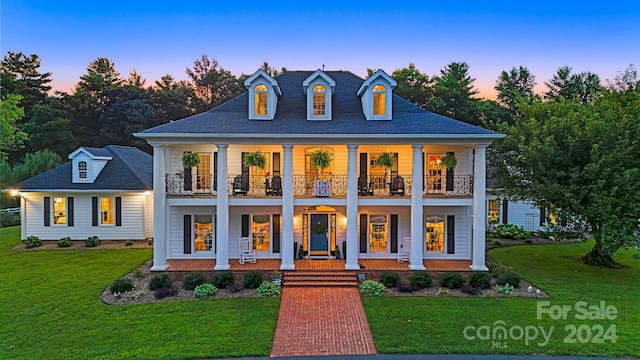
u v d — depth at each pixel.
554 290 15.22
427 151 19.39
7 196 36.16
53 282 16.22
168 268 17.39
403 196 18.38
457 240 19.33
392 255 19.39
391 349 10.26
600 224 17.34
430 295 14.71
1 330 11.45
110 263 19.52
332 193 19.14
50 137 49.19
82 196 24.97
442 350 10.18
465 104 46.31
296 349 10.35
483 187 17.09
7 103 40.53
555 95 57.19
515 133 19.92
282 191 17.89
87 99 53.47
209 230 19.70
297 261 18.66
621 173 16.22
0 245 24.23
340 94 20.59
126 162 26.77
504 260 20.59
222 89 63.81
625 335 11.05
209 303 13.77
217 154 18.33
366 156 19.38
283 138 16.70
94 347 10.33
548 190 17.14
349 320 12.32
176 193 18.97
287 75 21.92
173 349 10.21
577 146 17.16
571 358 9.77
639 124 16.94
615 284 16.09
